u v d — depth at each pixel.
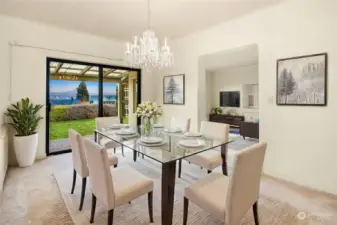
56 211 1.95
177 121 3.37
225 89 7.94
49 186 2.50
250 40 3.04
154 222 1.80
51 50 3.63
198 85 4.01
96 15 3.09
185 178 2.77
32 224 1.75
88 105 4.29
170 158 1.73
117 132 2.75
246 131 5.50
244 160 1.32
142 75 4.99
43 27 3.52
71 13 3.03
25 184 2.54
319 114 2.41
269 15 2.81
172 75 4.53
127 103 4.86
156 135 2.62
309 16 2.45
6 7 2.85
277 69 2.75
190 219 1.84
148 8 2.85
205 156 2.51
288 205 2.07
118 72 4.70
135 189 1.68
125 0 2.62
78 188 2.46
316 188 2.46
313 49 2.43
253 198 1.58
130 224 1.77
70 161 3.44
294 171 2.64
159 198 2.22
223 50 3.44
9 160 3.24
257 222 1.70
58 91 3.88
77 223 1.77
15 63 3.28
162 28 3.62
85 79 4.23
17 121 3.12
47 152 3.71
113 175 1.87
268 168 2.91
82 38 3.98
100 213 1.93
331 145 2.33
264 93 2.91
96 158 1.54
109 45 4.35
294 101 2.60
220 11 2.93
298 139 2.60
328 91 2.33
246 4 2.72
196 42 3.92
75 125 4.13
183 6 2.77
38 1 2.66
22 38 3.32
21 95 3.36
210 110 8.40
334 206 2.06
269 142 2.88
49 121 3.76
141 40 2.74
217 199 1.48
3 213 1.91
